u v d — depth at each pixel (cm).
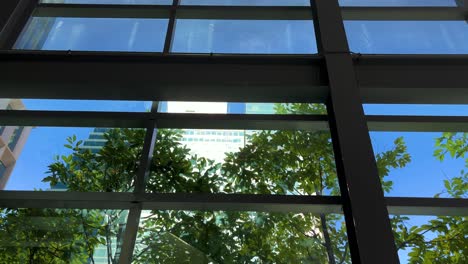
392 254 185
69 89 287
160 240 216
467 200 219
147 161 253
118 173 254
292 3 371
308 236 225
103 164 260
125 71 293
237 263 216
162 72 292
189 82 284
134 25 350
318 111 284
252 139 280
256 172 264
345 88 263
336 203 221
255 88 281
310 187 255
